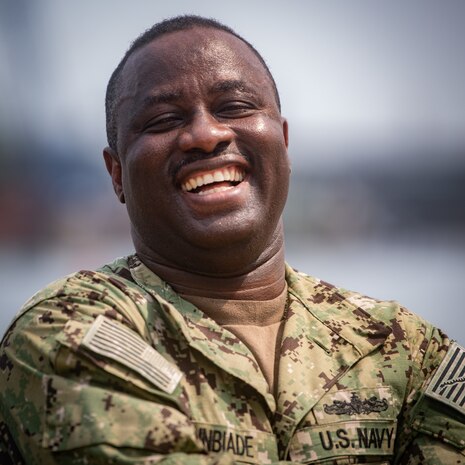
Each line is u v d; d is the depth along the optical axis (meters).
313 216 16.69
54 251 16.88
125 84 3.54
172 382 3.00
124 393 2.93
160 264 3.50
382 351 3.46
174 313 3.22
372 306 3.64
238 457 3.04
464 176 17.83
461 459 3.30
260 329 3.45
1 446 3.20
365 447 3.23
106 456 2.78
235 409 3.13
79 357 2.95
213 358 3.15
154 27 3.62
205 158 3.37
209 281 3.45
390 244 16.92
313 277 3.83
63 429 2.85
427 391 3.38
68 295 3.23
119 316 3.14
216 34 3.53
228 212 3.36
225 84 3.43
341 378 3.34
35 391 3.03
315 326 3.49
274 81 3.75
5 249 16.55
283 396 3.22
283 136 3.64
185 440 2.82
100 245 16.98
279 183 3.49
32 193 17.50
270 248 3.54
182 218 3.38
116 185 3.81
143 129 3.44
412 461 3.36
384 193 17.38
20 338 3.16
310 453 3.16
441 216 17.69
